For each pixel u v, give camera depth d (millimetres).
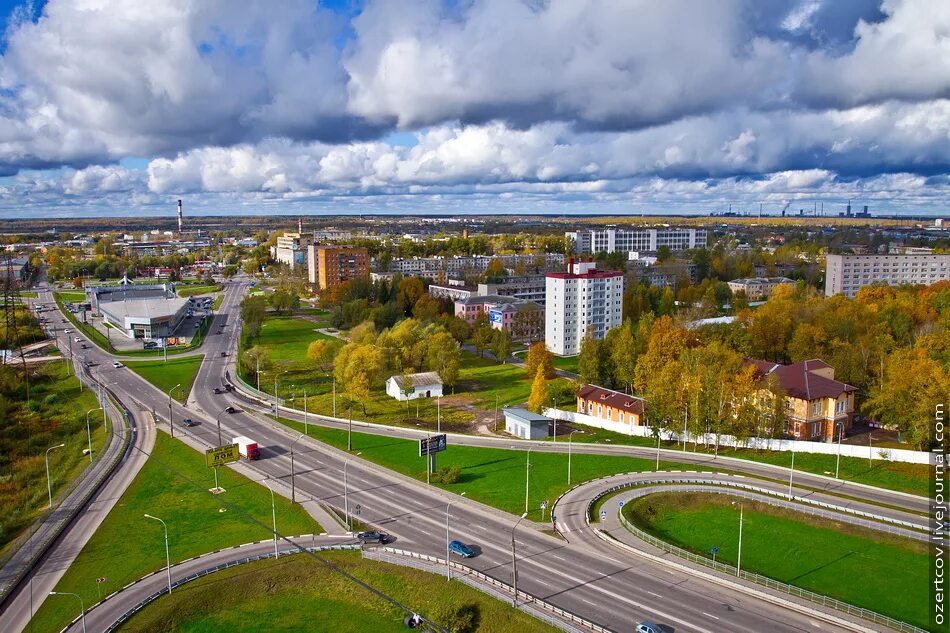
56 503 106375
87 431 145750
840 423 127688
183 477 117062
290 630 75250
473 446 131500
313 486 111375
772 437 124562
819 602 71938
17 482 119438
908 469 109562
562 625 68625
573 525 93312
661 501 100125
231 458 112938
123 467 123188
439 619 72688
